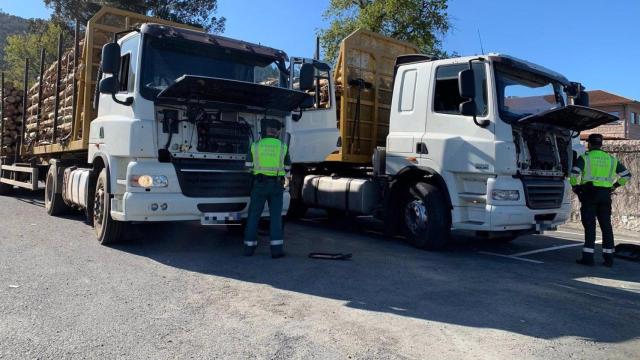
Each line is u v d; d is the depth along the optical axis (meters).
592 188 7.64
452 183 7.85
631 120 40.19
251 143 7.20
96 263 6.43
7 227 8.77
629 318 5.02
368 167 10.16
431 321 4.71
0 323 4.25
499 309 5.14
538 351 4.10
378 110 10.25
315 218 12.12
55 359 3.62
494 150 7.32
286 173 7.38
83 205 8.40
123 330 4.21
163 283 5.66
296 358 3.79
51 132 10.42
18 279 5.53
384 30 24.28
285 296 5.35
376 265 6.96
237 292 5.43
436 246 8.10
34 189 12.11
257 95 6.97
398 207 8.77
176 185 6.63
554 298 5.63
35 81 12.72
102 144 7.41
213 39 7.40
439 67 8.19
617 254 8.48
